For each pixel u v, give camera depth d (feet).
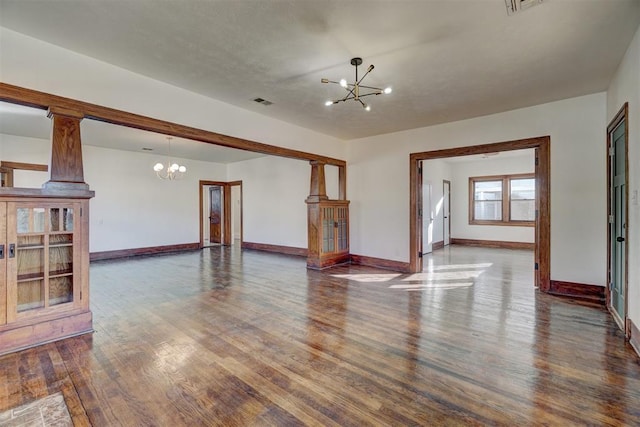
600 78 11.98
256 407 6.40
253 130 16.08
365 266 21.01
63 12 8.11
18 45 9.12
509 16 8.20
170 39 9.43
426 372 7.66
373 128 19.20
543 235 14.70
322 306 12.64
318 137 20.21
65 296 10.17
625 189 9.95
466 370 7.73
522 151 27.27
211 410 6.31
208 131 14.06
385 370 7.77
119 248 24.98
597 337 9.58
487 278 17.42
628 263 9.58
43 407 6.42
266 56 10.43
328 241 21.03
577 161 13.96
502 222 30.48
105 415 6.17
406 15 8.20
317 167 20.30
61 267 10.12
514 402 6.48
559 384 7.10
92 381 7.34
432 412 6.21
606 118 13.20
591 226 13.65
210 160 30.48
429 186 27.61
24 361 8.26
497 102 14.56
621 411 6.16
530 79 12.09
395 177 20.12
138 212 26.07
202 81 12.40
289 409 6.33
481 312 11.86
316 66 11.12
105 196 24.23
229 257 25.00
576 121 13.96
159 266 21.11
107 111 10.94
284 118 17.13
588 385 7.04
